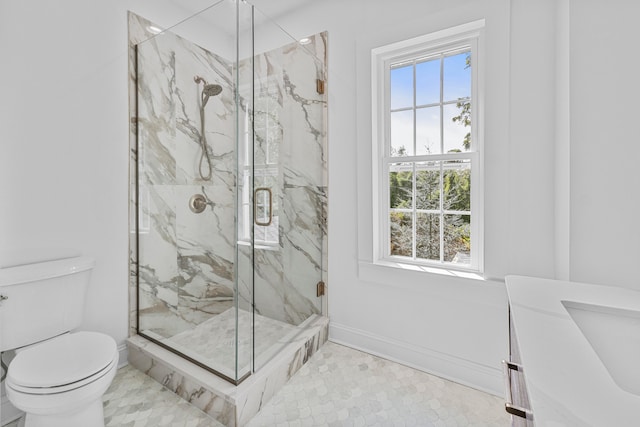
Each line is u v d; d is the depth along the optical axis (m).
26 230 1.46
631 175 1.20
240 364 1.45
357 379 1.73
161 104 1.78
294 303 1.93
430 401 1.55
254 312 1.56
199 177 1.62
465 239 1.77
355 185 2.03
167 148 1.74
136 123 1.89
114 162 1.79
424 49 1.82
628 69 1.19
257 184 1.61
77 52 1.61
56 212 1.56
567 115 1.31
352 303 2.08
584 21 1.26
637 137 1.18
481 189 1.67
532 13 1.44
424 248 1.91
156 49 1.79
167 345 1.74
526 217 1.49
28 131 1.45
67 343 1.31
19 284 1.32
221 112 1.54
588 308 0.96
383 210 2.01
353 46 1.98
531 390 0.52
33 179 1.47
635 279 1.20
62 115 1.57
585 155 1.27
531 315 0.87
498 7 1.50
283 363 1.66
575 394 0.51
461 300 1.67
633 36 1.18
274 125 1.72
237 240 1.48
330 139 2.11
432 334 1.78
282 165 1.79
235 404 1.33
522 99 1.47
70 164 1.60
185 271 1.66
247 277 1.51
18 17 1.41
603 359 0.86
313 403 1.53
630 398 0.50
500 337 1.58
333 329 2.17
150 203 1.83
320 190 2.16
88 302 1.69
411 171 1.92
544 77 1.42
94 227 1.71
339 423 1.40
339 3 2.02
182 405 1.49
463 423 1.40
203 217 1.60
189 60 1.66
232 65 1.50
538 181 1.45
